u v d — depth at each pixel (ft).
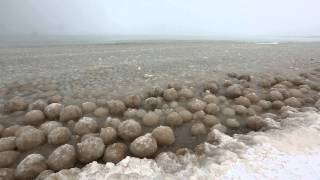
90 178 5.28
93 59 20.86
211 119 8.50
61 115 8.47
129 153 6.75
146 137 6.74
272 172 5.42
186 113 8.76
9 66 16.89
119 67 17.03
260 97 11.10
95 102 10.18
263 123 8.12
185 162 6.09
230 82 12.66
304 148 6.33
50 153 6.80
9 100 10.23
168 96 10.37
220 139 7.14
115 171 5.59
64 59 20.59
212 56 23.71
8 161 6.23
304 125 7.65
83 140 6.74
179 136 7.86
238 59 21.66
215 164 5.65
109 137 7.09
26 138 6.81
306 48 34.99
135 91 11.60
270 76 14.53
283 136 6.96
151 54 25.20
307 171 5.46
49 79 13.57
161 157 6.23
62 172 5.41
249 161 5.79
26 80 13.26
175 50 30.04
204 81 13.38
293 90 11.09
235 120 8.60
